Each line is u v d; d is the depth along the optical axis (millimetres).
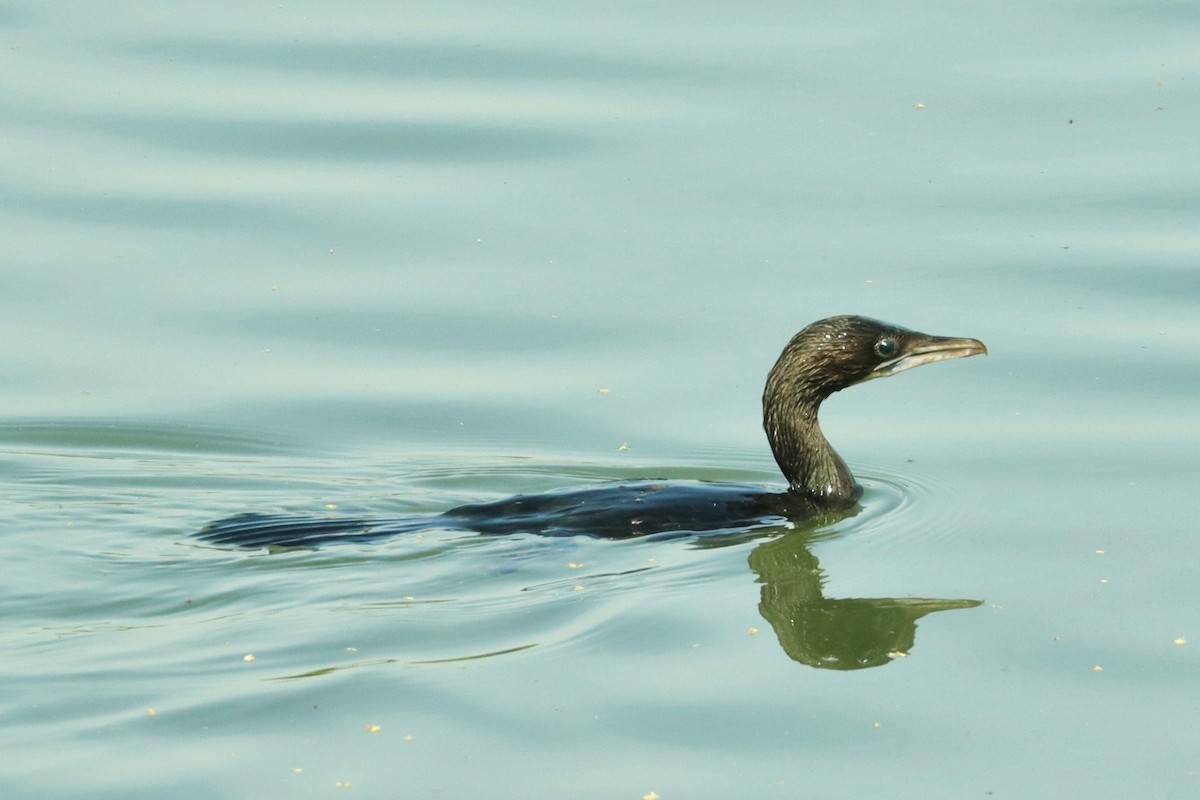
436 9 22922
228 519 12867
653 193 18547
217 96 20453
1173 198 18016
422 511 13578
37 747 9070
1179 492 13336
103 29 22234
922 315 16312
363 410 15367
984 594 11586
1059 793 8852
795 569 12023
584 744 9250
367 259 17578
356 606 11133
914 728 9578
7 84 20562
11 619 10984
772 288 16922
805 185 18594
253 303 16922
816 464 13531
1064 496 13422
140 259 17562
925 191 18406
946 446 14680
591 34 22031
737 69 20844
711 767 9055
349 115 20000
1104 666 10383
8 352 16062
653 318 16625
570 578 11656
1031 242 17531
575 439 14953
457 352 16234
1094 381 15445
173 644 10492
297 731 9320
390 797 8648
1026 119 19578
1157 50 20922
